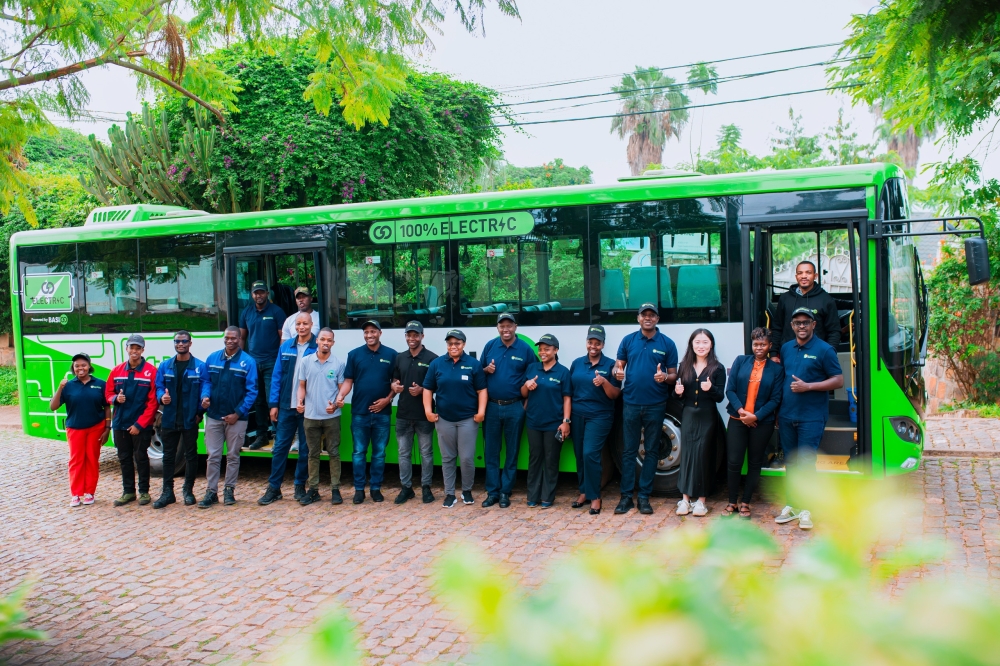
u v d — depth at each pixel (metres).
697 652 0.42
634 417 8.36
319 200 18.97
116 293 11.13
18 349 11.70
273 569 7.18
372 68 8.13
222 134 18.22
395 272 9.70
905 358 7.92
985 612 0.39
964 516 7.52
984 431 11.30
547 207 9.06
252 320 10.35
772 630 0.43
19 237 11.66
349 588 6.59
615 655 0.42
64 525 9.02
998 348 14.27
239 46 18.56
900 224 7.96
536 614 0.46
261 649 5.50
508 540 7.66
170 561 7.56
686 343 8.52
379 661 5.18
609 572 0.47
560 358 9.03
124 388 9.78
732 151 29.39
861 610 0.42
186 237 10.73
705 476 8.20
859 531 0.47
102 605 6.50
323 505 9.38
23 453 13.58
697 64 18.91
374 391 9.24
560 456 9.20
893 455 7.85
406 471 9.28
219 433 9.63
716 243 8.41
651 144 36.66
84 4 6.44
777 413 7.84
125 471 9.83
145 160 17.55
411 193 20.02
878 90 8.94
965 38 3.97
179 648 5.60
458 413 8.92
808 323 7.60
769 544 0.51
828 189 8.04
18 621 1.00
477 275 9.36
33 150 25.31
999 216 13.62
